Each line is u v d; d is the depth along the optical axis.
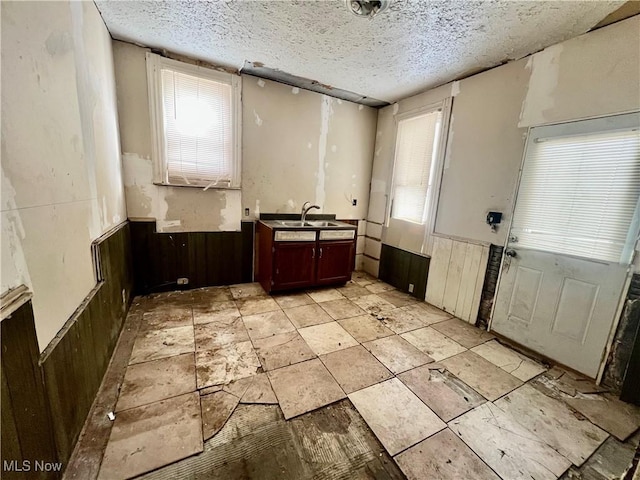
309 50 2.35
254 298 2.96
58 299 1.13
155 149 2.66
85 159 1.51
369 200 4.13
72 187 1.32
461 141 2.74
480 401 1.65
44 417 0.97
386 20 1.84
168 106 2.65
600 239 1.83
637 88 1.65
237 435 1.32
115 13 1.91
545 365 2.05
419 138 3.25
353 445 1.31
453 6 1.66
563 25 1.78
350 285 3.61
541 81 2.10
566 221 2.00
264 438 1.32
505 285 2.39
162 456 1.20
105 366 1.69
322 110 3.48
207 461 1.19
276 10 1.82
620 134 1.73
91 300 1.46
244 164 3.14
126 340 2.06
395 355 2.08
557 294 2.06
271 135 3.22
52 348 1.04
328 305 2.91
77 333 1.27
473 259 2.63
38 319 0.97
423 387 1.74
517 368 2.00
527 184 2.22
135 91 2.49
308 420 1.44
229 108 2.91
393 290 3.50
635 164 1.68
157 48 2.46
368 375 1.82
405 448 1.31
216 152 2.95
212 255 3.16
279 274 3.01
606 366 1.81
